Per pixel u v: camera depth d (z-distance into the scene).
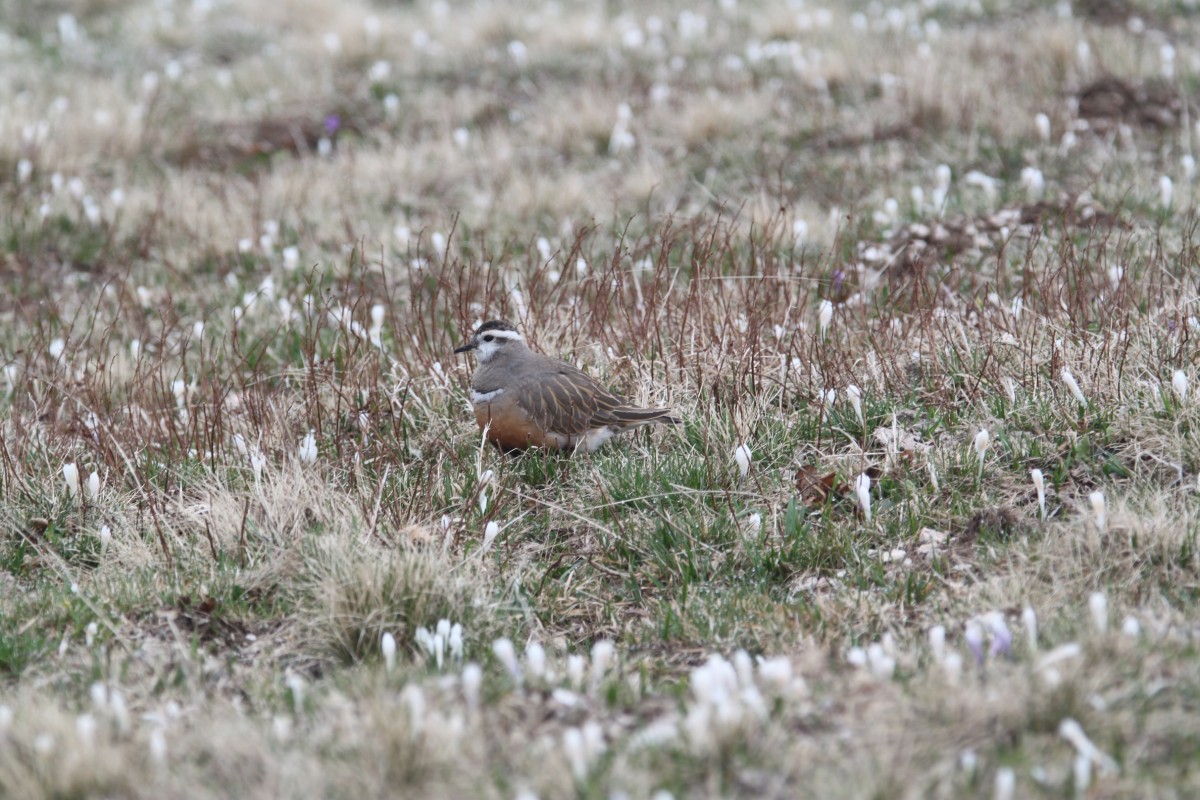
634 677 9.07
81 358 14.76
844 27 24.45
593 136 20.62
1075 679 7.73
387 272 16.70
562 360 12.63
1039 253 15.20
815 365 12.81
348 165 19.98
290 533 11.02
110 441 12.38
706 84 22.03
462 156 20.23
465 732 7.85
